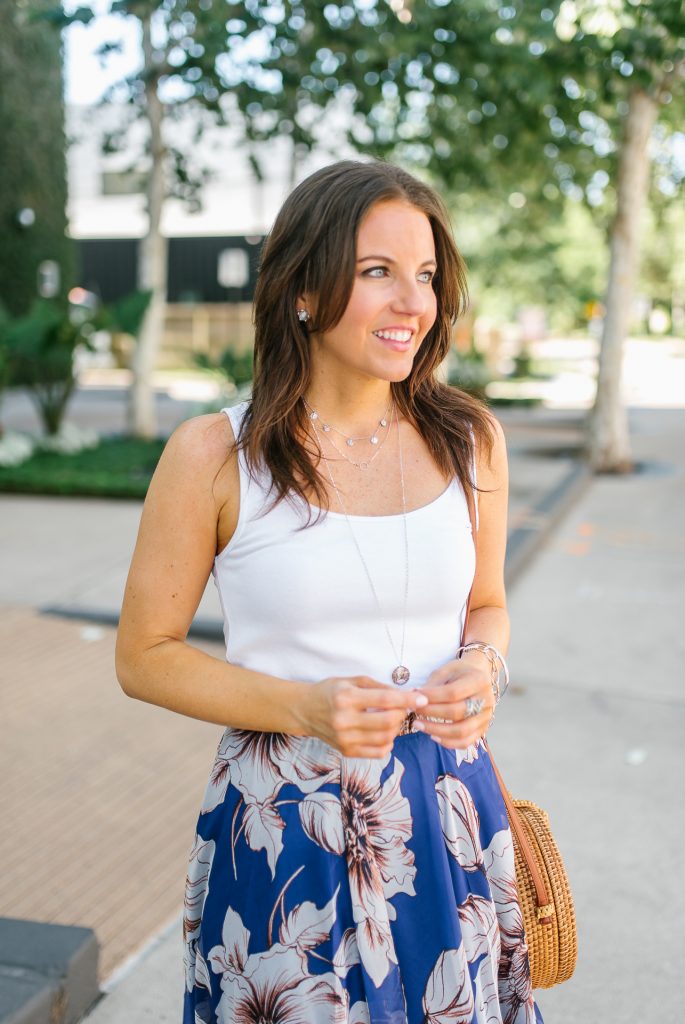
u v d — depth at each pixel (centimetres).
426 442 142
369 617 134
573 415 1709
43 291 1958
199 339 2941
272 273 132
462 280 144
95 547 706
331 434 138
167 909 271
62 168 1972
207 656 133
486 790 144
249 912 134
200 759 367
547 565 688
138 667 134
